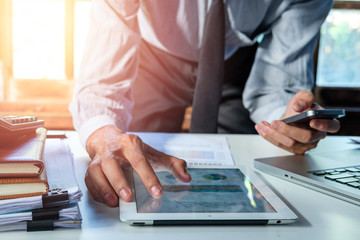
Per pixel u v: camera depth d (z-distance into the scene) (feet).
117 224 1.41
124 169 1.98
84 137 2.29
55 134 2.58
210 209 1.49
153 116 4.63
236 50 4.45
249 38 3.91
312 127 2.14
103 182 1.58
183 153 2.52
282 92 3.66
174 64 4.19
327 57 11.61
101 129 2.28
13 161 1.27
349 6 11.19
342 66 11.68
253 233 1.36
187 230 1.37
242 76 4.65
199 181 1.86
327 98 11.65
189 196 1.63
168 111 4.60
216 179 1.90
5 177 1.29
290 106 2.76
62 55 11.32
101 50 2.92
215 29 3.34
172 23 3.59
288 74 3.70
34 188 1.33
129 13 2.89
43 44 11.21
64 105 10.40
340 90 11.63
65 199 1.33
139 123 4.68
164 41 3.83
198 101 3.61
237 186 1.80
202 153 2.54
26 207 1.29
